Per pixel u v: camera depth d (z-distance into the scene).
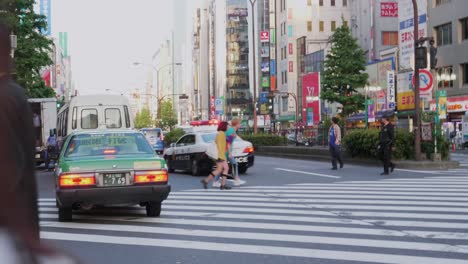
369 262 6.21
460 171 19.31
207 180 14.69
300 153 30.47
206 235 8.02
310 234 7.97
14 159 1.96
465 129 40.69
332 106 68.62
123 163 9.05
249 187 14.95
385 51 55.62
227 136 15.27
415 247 6.98
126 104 20.39
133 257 6.68
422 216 9.45
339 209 10.43
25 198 2.28
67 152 9.61
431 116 22.17
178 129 45.38
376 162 22.45
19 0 30.62
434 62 21.14
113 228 8.75
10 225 1.75
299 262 6.28
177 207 11.10
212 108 117.44
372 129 23.89
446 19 45.00
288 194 13.05
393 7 62.16
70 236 8.10
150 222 9.28
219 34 124.44
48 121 27.50
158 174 9.17
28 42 32.38
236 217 9.68
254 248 7.07
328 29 81.31
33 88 33.16
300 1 80.38
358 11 70.62
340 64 44.66
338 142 20.73
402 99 36.25
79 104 20.00
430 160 21.83
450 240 7.40
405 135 22.47
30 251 1.43
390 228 8.36
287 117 78.44
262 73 87.31
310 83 69.19
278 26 83.94
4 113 2.04
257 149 37.16
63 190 8.80
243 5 119.94
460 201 11.27
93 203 8.97
